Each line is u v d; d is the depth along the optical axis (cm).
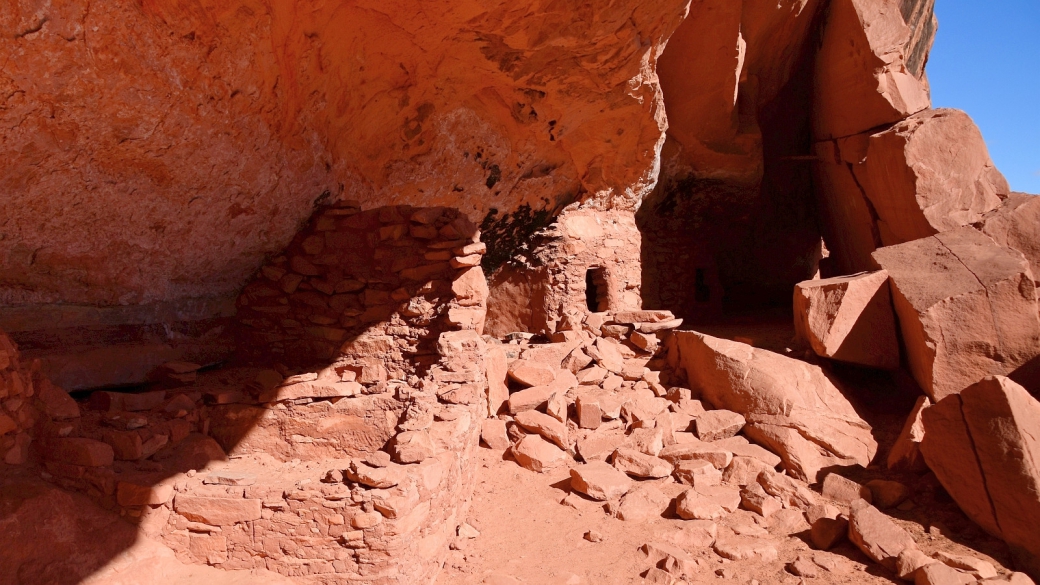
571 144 872
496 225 917
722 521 545
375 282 608
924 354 665
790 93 1293
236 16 393
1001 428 498
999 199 852
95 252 465
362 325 607
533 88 723
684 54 1022
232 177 496
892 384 770
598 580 459
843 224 1125
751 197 1218
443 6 539
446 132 716
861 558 492
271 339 622
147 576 375
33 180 380
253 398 529
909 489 569
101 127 382
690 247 1227
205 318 609
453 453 479
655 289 1202
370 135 634
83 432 425
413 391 522
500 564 467
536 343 872
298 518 396
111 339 525
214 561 397
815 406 679
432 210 599
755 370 692
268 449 503
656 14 692
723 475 611
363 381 580
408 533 400
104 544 372
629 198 1016
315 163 568
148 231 484
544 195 930
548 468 625
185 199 483
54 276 460
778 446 636
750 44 1065
